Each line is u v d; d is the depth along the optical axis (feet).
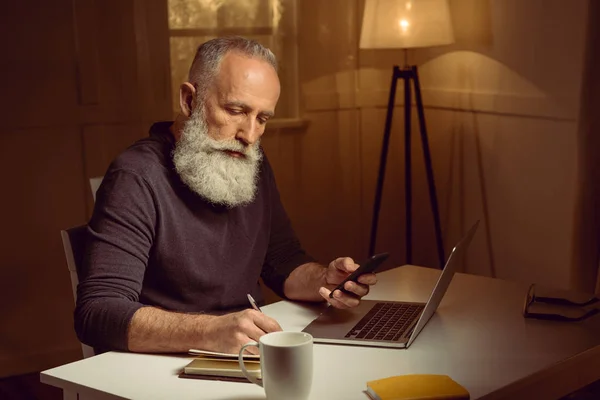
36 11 10.62
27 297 11.02
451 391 4.00
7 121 10.59
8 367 10.91
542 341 5.02
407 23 11.19
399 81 13.70
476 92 12.03
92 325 4.96
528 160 11.16
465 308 5.77
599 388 7.86
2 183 10.67
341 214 13.71
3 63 10.47
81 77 11.02
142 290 5.82
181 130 5.98
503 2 11.37
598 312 5.68
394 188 14.10
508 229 11.68
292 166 13.10
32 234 10.97
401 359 4.67
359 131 13.67
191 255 5.85
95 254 5.29
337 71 13.32
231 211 6.13
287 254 6.67
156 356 4.76
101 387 4.25
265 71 5.73
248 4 12.42
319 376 4.37
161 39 11.59
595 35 9.55
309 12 12.92
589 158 9.75
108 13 11.14
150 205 5.62
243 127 5.73
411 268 7.08
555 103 10.59
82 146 11.19
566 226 10.58
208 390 4.19
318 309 5.89
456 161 12.67
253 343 4.24
